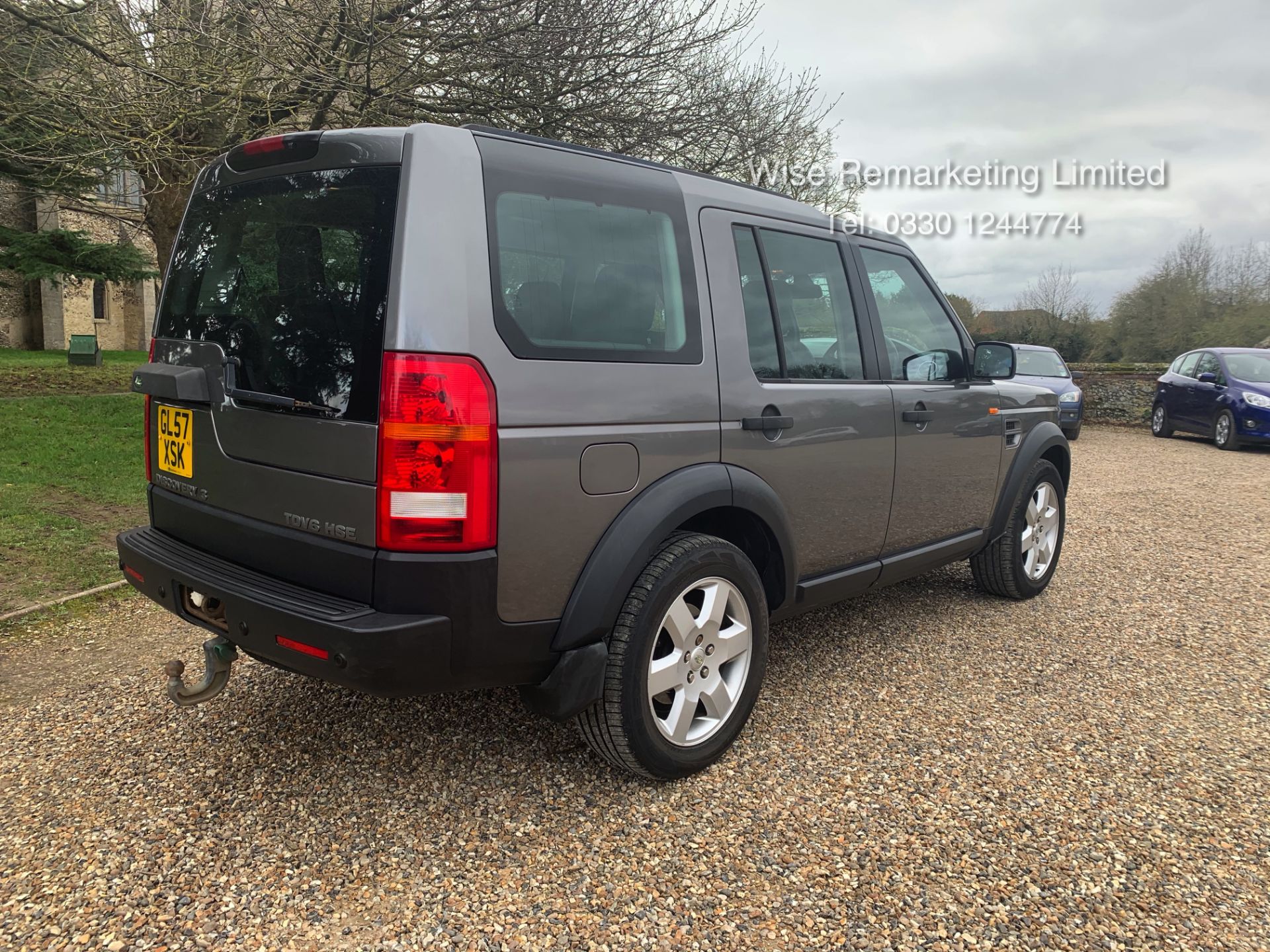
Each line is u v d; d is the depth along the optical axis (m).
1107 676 3.64
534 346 2.24
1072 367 19.67
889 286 3.76
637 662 2.47
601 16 8.40
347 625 2.04
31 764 2.74
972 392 4.01
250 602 2.24
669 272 2.68
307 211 2.32
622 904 2.11
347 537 2.17
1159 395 15.53
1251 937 2.03
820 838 2.40
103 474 7.21
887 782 2.71
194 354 2.65
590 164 2.53
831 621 4.30
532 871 2.23
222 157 2.72
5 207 17.89
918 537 3.79
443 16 7.87
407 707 3.18
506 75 8.50
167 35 7.65
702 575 2.65
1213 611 4.59
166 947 1.93
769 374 2.97
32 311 28.95
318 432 2.21
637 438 2.47
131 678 3.45
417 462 2.05
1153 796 2.66
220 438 2.54
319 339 2.23
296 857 2.27
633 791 2.63
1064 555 5.85
